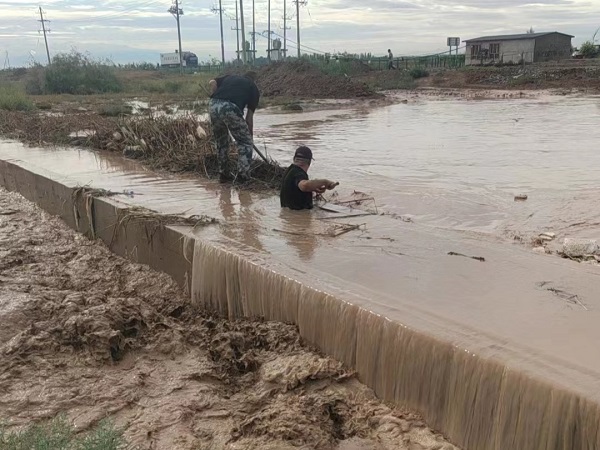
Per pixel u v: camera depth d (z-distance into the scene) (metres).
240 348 4.51
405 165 10.95
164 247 5.93
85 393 4.02
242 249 5.11
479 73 43.16
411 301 3.93
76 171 9.03
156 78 57.88
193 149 9.49
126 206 6.70
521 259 4.82
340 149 13.12
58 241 7.35
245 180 8.00
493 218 7.25
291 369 4.03
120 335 4.57
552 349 3.23
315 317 4.18
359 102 29.39
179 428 3.65
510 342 3.32
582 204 7.88
